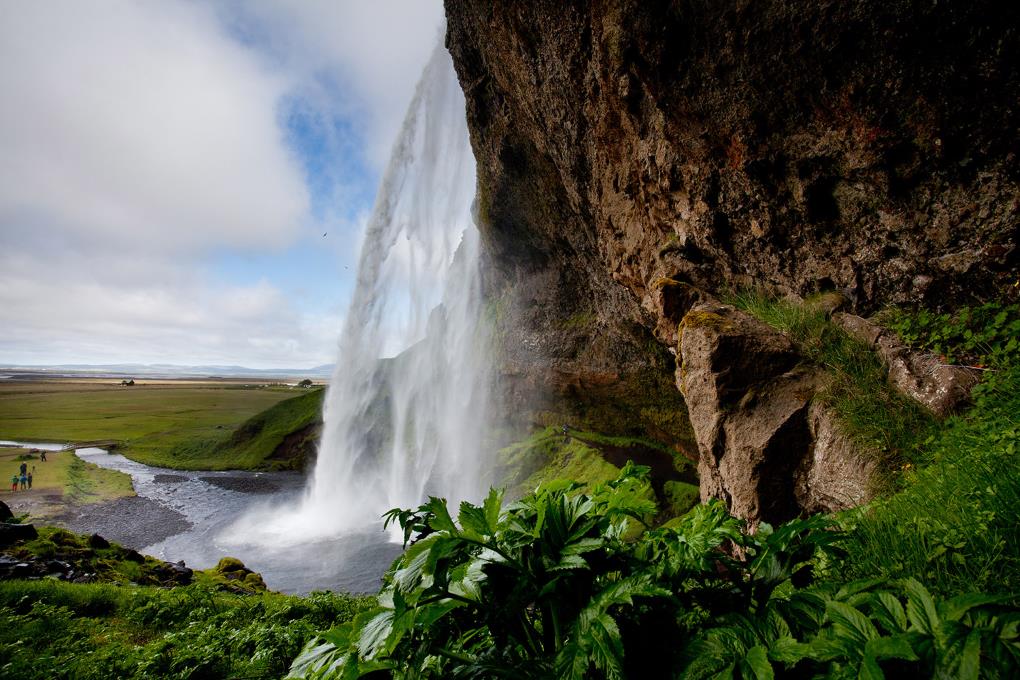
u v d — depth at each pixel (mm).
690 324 6047
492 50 10188
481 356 22781
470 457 22406
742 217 6633
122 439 52219
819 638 1670
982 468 2863
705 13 5469
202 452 42250
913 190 4969
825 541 2195
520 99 10453
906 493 3258
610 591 1926
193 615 8375
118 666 5859
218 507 27281
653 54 6117
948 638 1471
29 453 41062
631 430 16141
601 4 6438
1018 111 4059
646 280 9125
